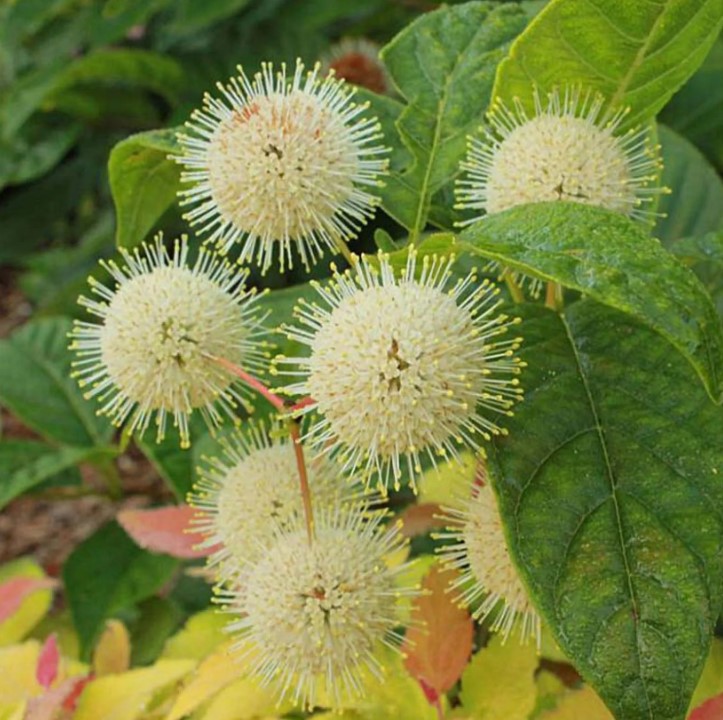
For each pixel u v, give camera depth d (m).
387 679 0.31
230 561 0.31
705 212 0.38
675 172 0.38
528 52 0.29
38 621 0.42
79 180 0.72
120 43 0.65
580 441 0.27
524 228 0.26
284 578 0.29
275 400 0.29
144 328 0.29
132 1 0.52
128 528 0.36
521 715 0.31
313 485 0.30
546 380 0.28
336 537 0.29
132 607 0.44
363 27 0.60
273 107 0.29
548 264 0.26
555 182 0.29
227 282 0.31
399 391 0.26
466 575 0.30
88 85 0.63
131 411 0.39
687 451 0.27
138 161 0.33
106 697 0.34
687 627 0.26
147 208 0.34
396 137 0.34
